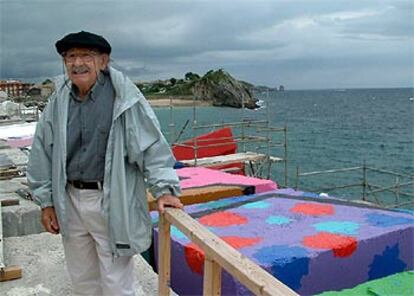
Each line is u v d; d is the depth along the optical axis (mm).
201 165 17812
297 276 5832
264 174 30047
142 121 3287
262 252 5992
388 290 5172
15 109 32281
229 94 86938
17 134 22391
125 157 3322
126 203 3287
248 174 21938
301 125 83312
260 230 6895
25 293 4891
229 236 6625
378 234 6562
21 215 7137
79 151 3354
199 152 19875
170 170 3367
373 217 7410
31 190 3639
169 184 3322
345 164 40906
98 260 3717
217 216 7602
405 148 51656
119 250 3363
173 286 6504
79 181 3408
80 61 3164
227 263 2691
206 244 2914
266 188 10234
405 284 5336
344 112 127312
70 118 3328
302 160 42938
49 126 3469
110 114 3273
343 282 6230
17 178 10680
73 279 3846
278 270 5676
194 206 8289
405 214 7637
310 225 7074
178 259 6344
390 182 31656
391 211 7801
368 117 106625
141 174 3445
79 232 3588
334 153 47812
